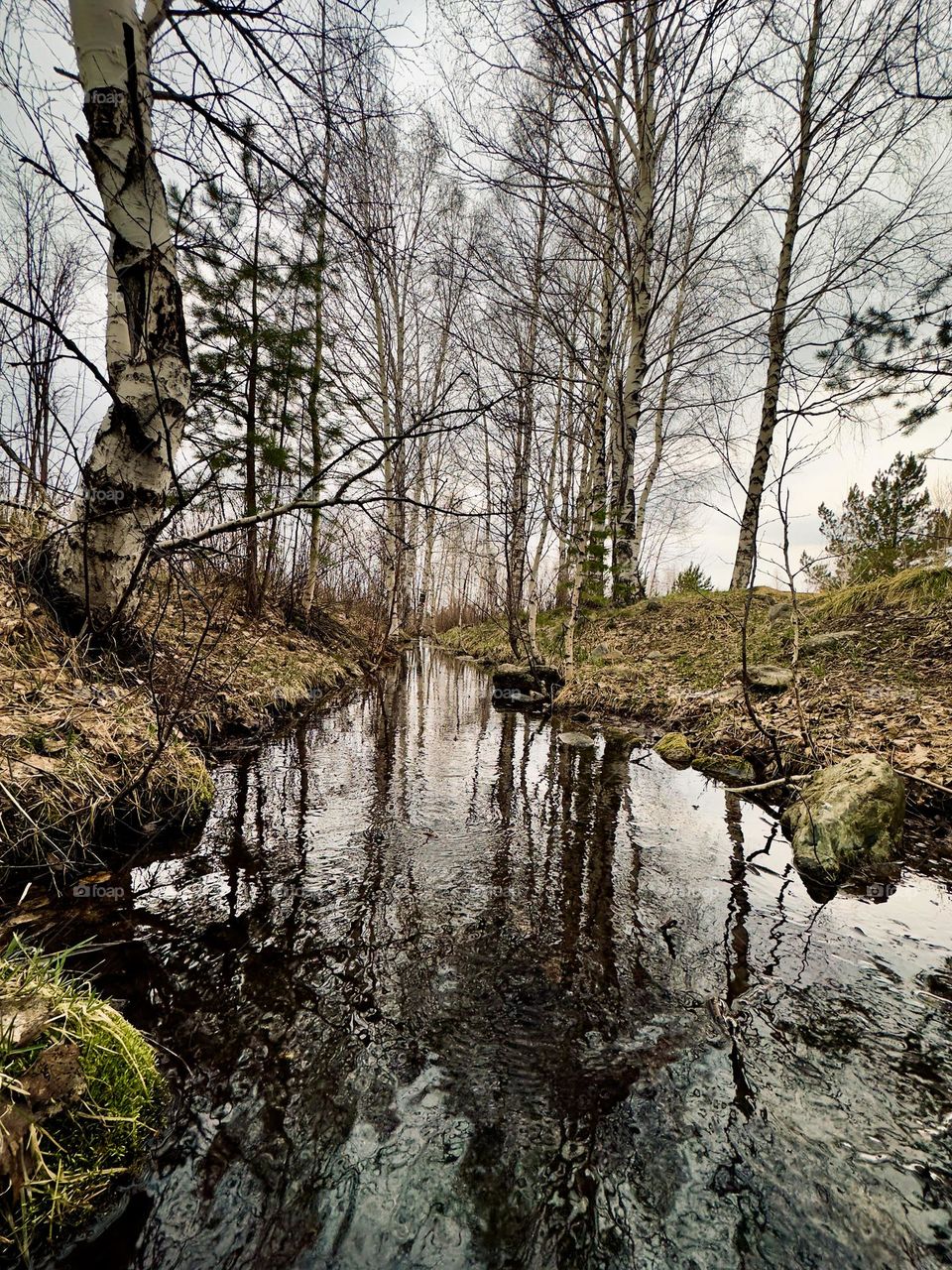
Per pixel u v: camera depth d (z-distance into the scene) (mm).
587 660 9219
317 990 1976
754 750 4699
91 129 3273
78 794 2689
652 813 3787
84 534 3541
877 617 6934
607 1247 1219
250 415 7008
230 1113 1481
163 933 2254
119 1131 1331
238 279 6734
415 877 2828
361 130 3742
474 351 7113
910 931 2430
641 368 8188
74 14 3150
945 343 5168
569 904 2613
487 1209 1283
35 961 1557
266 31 3094
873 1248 1215
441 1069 1664
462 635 22047
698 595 11109
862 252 7602
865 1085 1633
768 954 2252
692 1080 1643
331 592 15172
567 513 8367
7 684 3055
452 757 5168
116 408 3576
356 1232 1225
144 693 3688
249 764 4527
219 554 3875
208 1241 1190
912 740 4078
